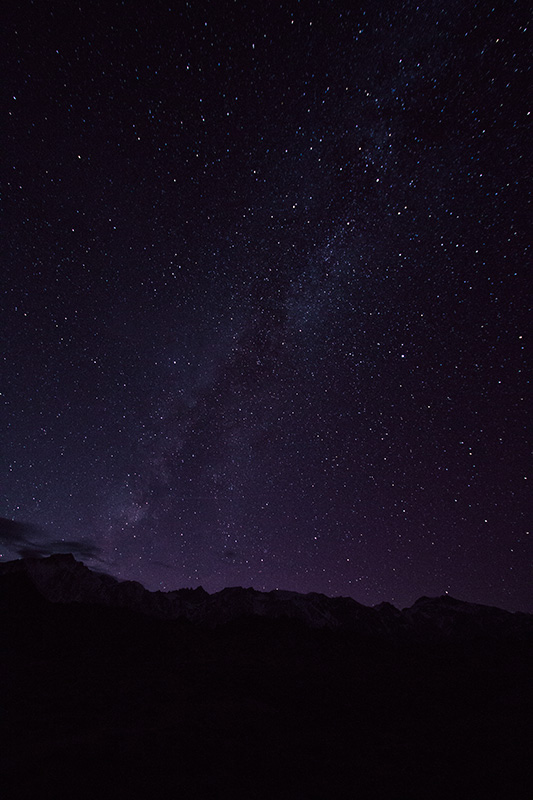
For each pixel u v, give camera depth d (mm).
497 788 7234
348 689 13297
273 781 6867
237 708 10453
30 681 12133
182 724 8875
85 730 8453
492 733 10094
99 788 6043
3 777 6254
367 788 6945
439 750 8914
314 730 9625
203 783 6473
